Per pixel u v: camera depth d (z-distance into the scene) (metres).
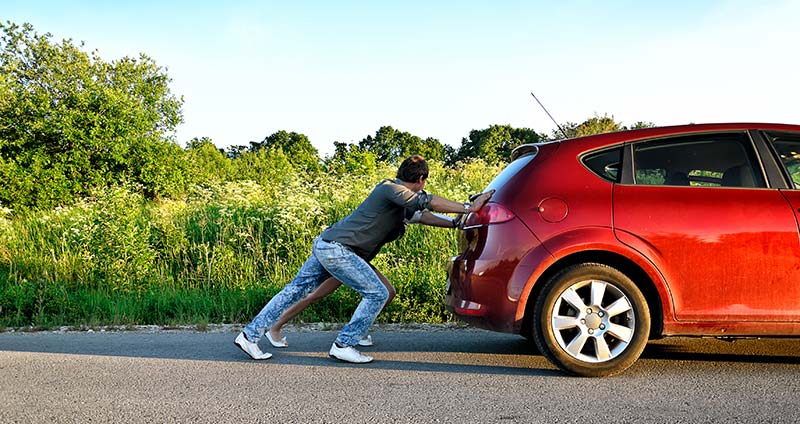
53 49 31.06
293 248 10.15
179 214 12.29
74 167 26.78
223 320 7.29
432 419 3.57
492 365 4.95
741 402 3.86
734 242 4.41
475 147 55.84
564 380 4.43
